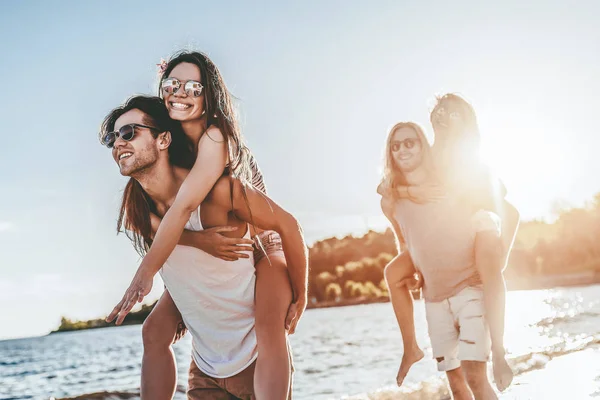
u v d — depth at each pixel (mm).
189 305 2963
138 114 2855
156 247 2676
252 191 2896
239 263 2902
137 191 3029
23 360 28500
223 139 2818
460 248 4289
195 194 2734
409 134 4449
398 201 4496
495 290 4180
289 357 2932
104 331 50688
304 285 3031
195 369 3082
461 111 4535
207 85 2869
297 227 2971
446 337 4379
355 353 13750
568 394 5672
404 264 4691
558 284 47188
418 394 6676
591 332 12883
